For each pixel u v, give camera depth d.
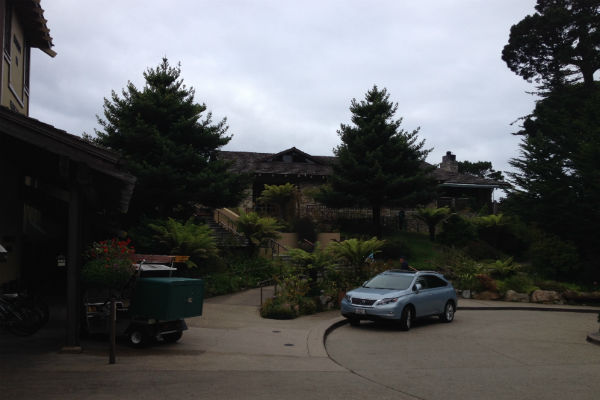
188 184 22.14
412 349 11.49
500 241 31.14
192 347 10.51
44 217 19.03
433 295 15.64
